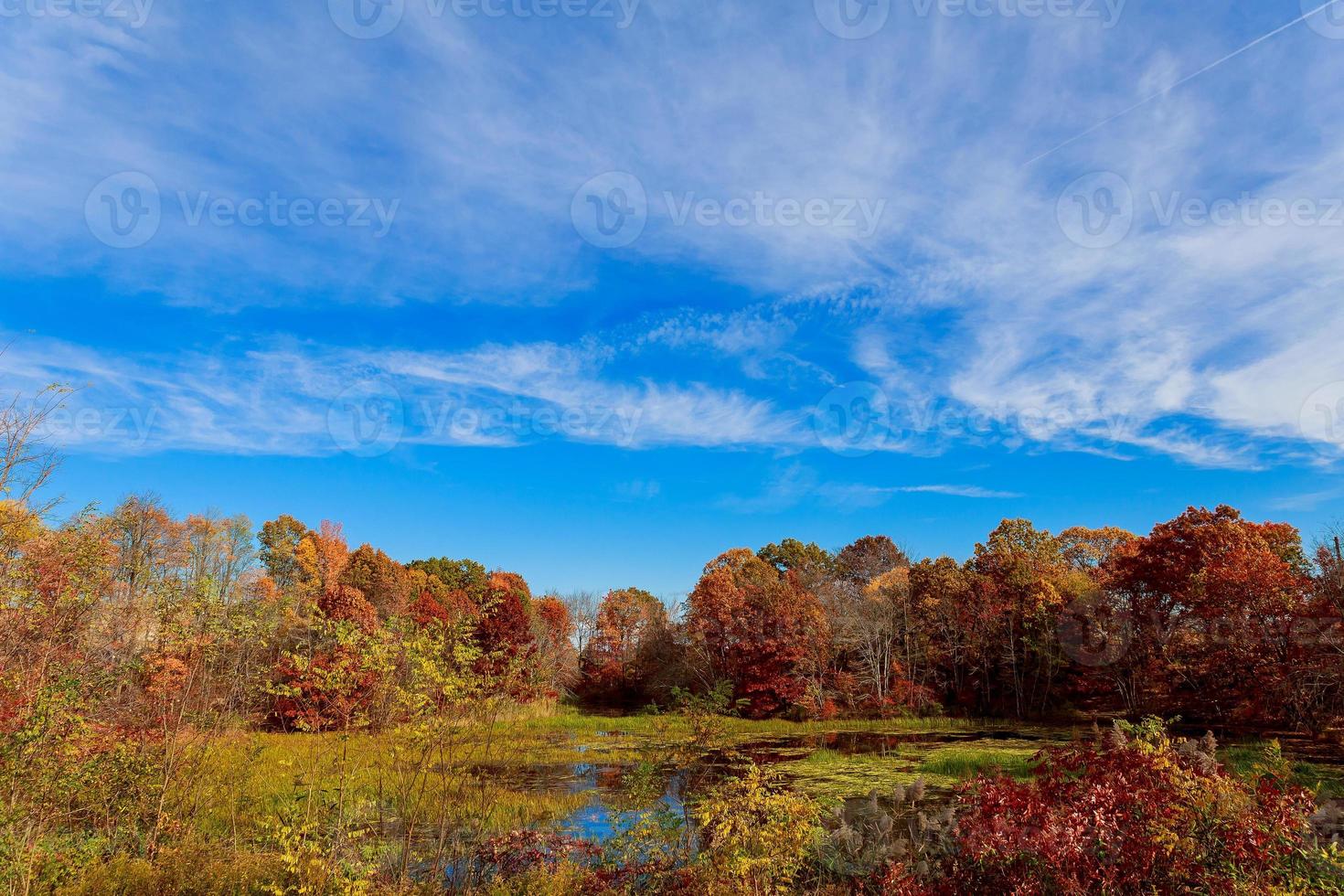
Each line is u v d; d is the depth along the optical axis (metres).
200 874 7.10
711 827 6.73
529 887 7.32
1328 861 4.68
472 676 7.59
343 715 7.17
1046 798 5.46
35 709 6.75
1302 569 28.62
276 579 44.84
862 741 25.47
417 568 64.31
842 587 44.16
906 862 6.80
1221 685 25.73
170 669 8.22
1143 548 30.30
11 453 6.86
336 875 6.29
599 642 50.47
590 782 16.06
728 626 39.28
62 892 6.46
